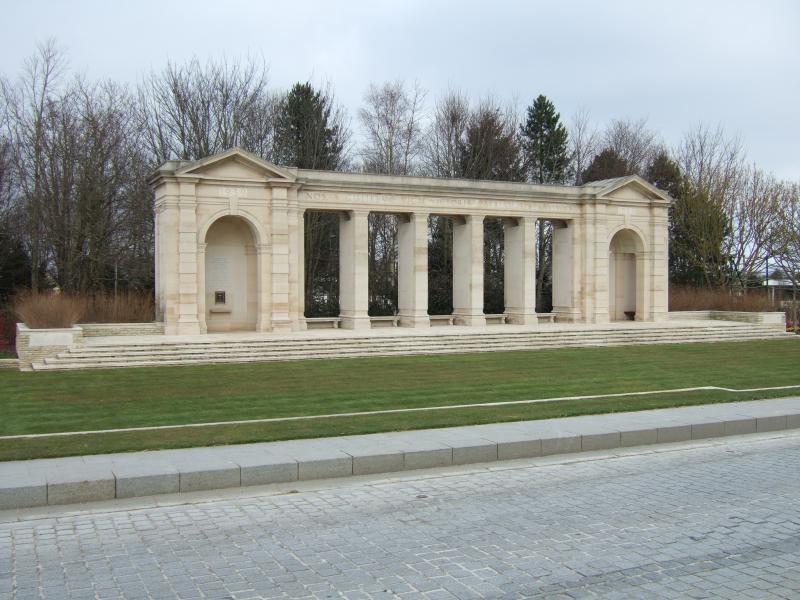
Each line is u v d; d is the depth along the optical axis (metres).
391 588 9.23
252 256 44.09
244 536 11.29
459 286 50.12
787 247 68.25
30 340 30.95
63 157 53.97
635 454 17.11
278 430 17.69
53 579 9.59
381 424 18.47
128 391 24.39
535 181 75.25
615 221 52.38
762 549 10.66
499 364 32.22
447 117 71.94
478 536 11.23
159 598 8.97
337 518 12.20
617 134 87.06
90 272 55.34
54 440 16.59
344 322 45.97
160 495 13.57
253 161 41.16
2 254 55.44
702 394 23.98
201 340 35.41
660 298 53.91
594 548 10.68
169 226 39.53
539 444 16.88
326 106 67.75
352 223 45.31
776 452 17.31
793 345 42.69
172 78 60.28
